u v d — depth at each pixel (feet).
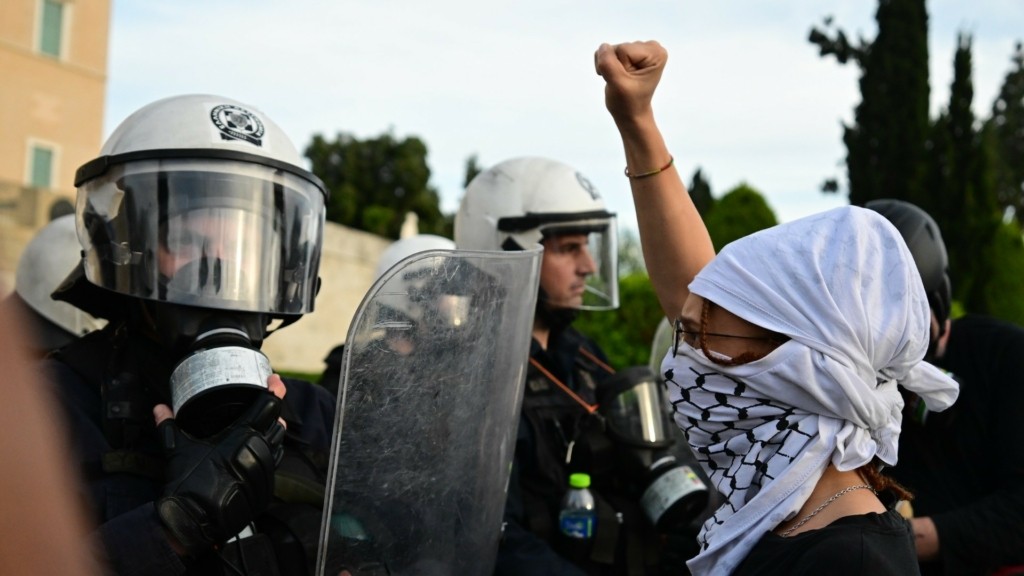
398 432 5.11
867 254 4.46
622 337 27.25
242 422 5.10
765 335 4.51
